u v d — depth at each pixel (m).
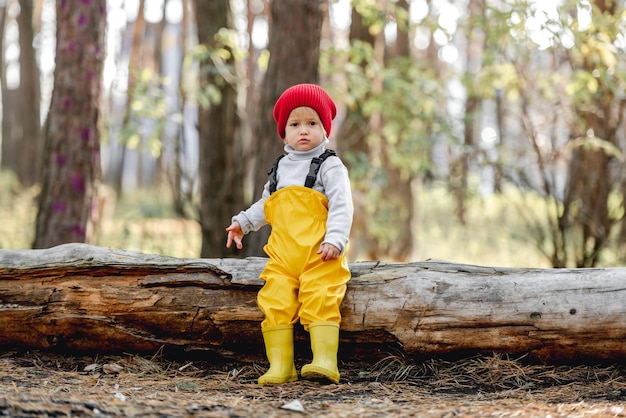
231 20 7.88
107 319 3.80
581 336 3.54
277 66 6.05
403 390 3.39
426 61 9.34
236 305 3.73
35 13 20.33
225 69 7.40
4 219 11.65
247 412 2.86
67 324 3.84
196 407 2.91
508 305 3.58
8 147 22.36
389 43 11.93
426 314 3.62
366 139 9.23
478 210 13.88
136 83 7.52
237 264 3.77
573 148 7.11
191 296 3.77
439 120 8.59
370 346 3.72
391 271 3.73
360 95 8.30
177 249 9.93
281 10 6.03
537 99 7.73
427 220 14.52
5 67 21.92
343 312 3.66
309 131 3.66
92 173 6.31
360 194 9.30
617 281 3.55
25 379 3.44
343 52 7.99
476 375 3.59
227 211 7.70
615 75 6.55
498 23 7.19
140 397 3.12
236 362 3.86
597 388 3.37
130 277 3.83
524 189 8.17
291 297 3.48
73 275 3.87
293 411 2.90
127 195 18.19
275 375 3.44
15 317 3.85
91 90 6.23
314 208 3.54
